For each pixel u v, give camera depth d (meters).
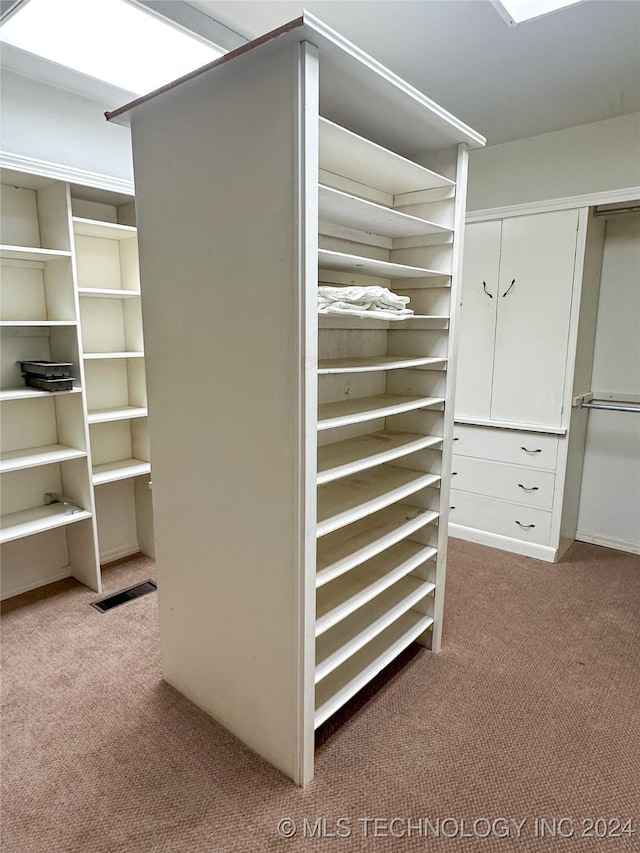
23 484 2.58
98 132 2.45
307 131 1.14
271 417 1.34
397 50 2.07
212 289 1.42
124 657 2.10
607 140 2.74
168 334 1.59
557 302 2.85
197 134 1.36
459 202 1.85
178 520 1.71
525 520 3.12
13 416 2.50
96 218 2.66
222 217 1.34
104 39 1.89
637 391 3.05
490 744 1.67
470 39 1.99
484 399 3.20
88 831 1.36
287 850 1.32
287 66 1.12
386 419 2.17
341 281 1.88
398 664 2.09
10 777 1.52
